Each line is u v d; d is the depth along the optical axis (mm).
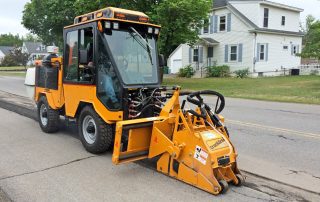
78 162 6137
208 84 23641
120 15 6480
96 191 4891
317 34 21016
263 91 18562
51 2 26062
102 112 6285
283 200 4680
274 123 9914
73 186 5066
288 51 34312
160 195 4754
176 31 22250
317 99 15141
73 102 7137
